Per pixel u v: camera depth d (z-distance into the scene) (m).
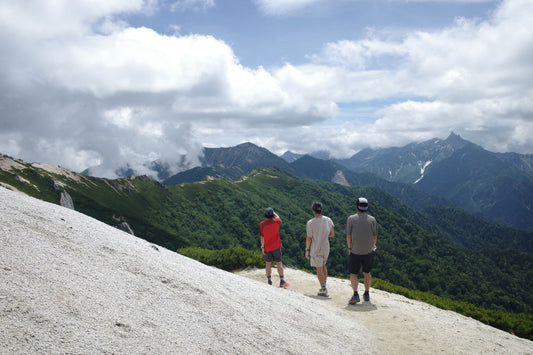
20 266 3.55
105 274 4.30
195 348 3.27
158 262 5.79
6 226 4.57
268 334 4.39
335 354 4.67
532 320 10.34
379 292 10.78
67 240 5.07
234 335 3.93
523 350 6.46
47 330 2.65
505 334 7.86
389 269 139.50
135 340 3.01
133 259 5.32
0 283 3.04
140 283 4.45
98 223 7.96
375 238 8.57
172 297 4.36
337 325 6.17
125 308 3.58
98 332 2.91
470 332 7.12
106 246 5.51
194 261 8.22
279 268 9.65
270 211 9.70
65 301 3.21
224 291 5.61
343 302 8.67
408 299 10.78
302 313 6.16
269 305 5.86
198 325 3.82
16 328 2.53
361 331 6.28
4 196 6.43
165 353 2.96
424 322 7.29
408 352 5.50
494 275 171.50
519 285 166.38
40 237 4.70
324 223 9.13
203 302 4.57
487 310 11.18
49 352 2.40
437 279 131.25
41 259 3.96
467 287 125.44
